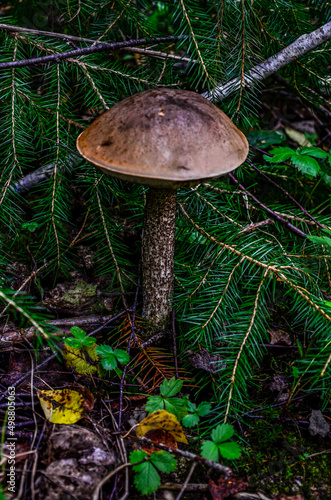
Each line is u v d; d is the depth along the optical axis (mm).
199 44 392
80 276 412
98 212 406
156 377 370
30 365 363
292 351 384
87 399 345
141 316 384
